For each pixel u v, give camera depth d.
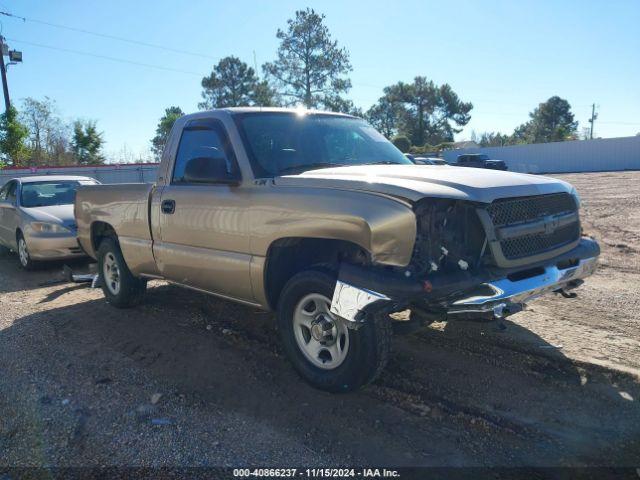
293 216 3.78
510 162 52.06
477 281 3.41
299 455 3.14
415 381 4.02
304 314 3.92
